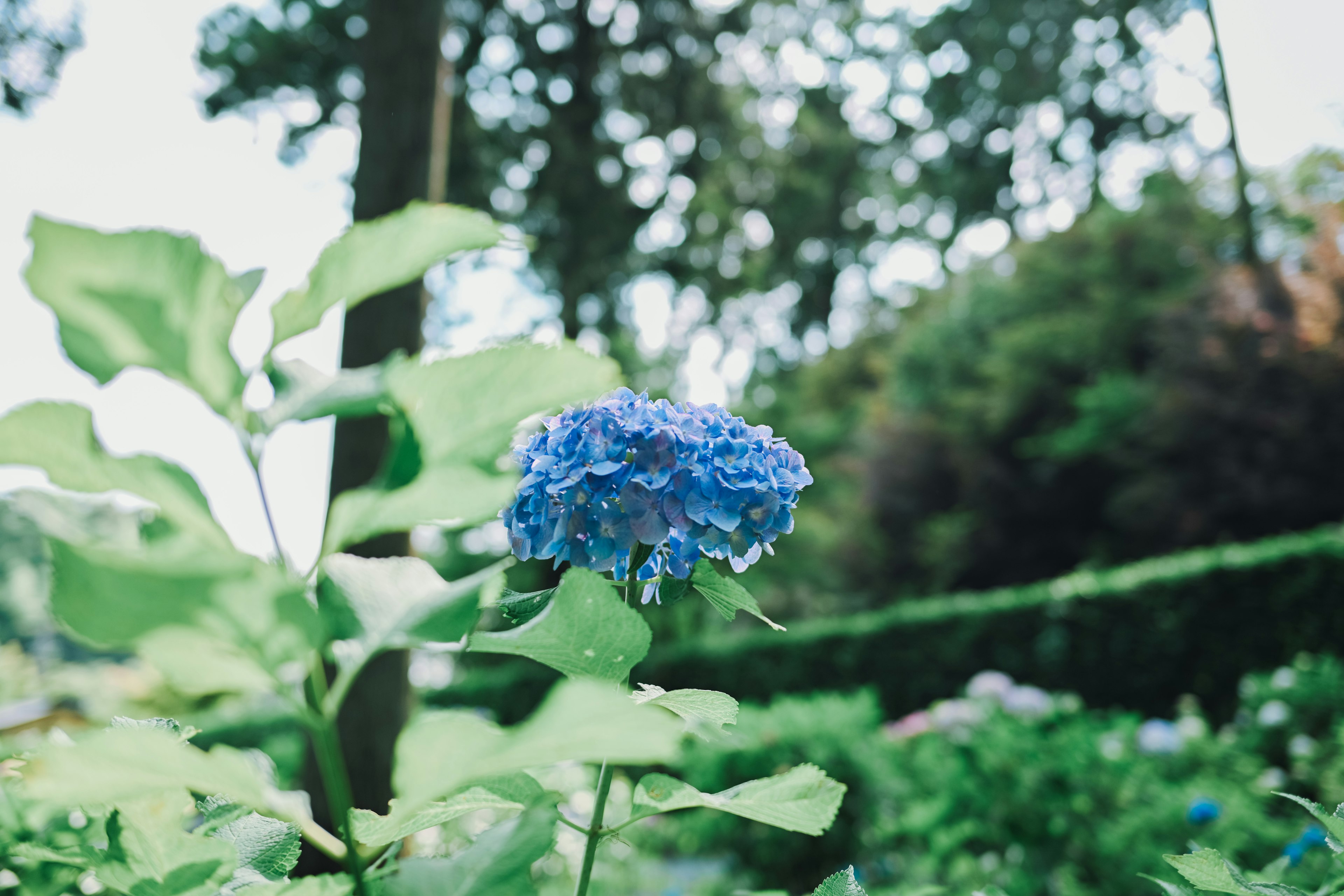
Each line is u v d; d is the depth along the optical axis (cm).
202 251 52
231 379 55
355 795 432
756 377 2525
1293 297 1282
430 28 545
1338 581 699
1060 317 1691
